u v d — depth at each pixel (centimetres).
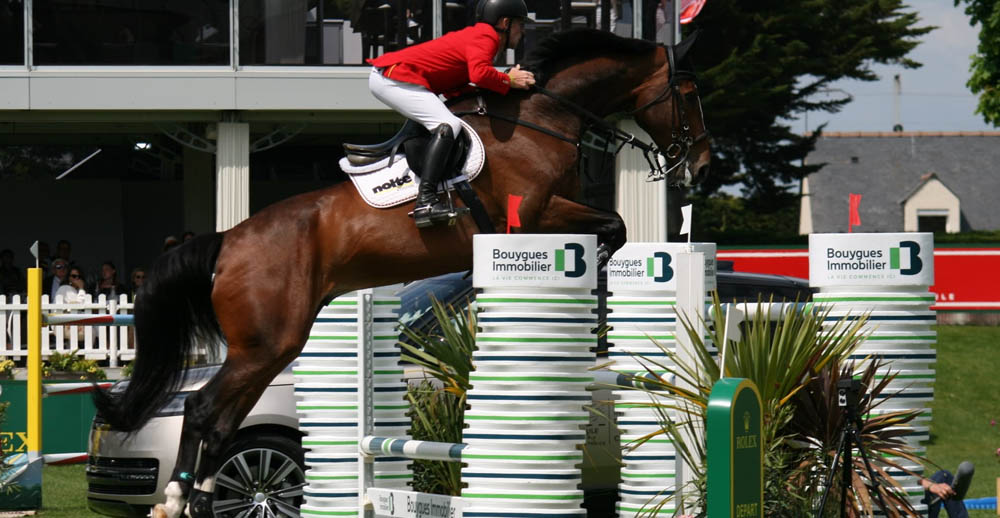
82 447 1892
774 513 893
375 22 2552
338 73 2522
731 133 5444
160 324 1073
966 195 10644
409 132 1044
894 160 10981
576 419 917
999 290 3512
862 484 888
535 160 1035
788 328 916
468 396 938
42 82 2461
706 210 6412
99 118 2541
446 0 2539
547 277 906
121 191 3466
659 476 980
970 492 1680
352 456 1094
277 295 1021
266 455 1243
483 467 914
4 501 1493
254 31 2519
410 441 998
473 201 1024
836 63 5241
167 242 2628
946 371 2945
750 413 667
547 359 905
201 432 1024
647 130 1137
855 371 976
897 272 975
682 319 939
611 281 1027
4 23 2458
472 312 1159
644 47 1112
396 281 1048
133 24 2492
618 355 1009
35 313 1496
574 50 1091
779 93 5112
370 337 1069
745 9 5125
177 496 1011
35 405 1507
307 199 1050
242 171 2542
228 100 2502
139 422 1087
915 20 5406
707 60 5081
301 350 1039
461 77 1063
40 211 3397
